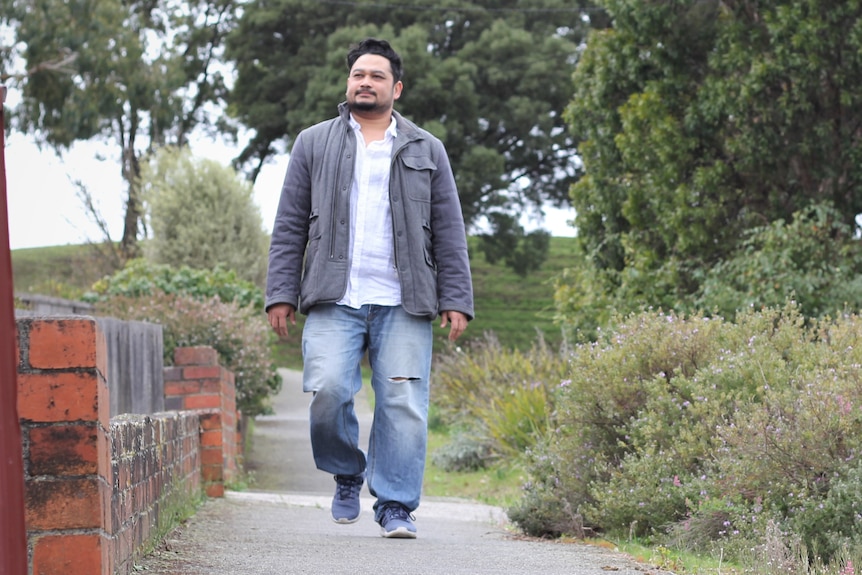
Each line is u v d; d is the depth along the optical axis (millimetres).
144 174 31766
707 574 4742
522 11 42281
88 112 29219
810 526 5156
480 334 41000
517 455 13367
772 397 5730
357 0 42812
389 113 5793
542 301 46062
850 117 13383
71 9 28156
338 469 5988
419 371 5738
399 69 5820
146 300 14781
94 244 33656
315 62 42812
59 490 3260
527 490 7359
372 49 5770
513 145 42938
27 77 28141
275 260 5758
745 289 12484
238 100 45812
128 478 4414
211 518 6711
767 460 5457
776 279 11930
